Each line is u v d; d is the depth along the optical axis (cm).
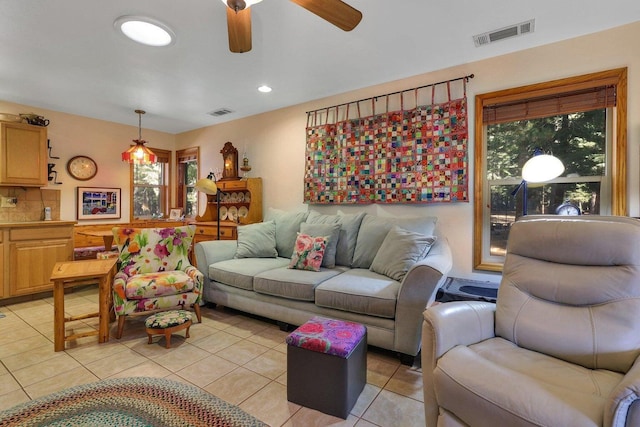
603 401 102
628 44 225
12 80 318
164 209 546
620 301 134
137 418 154
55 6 200
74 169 438
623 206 226
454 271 291
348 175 348
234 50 185
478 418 109
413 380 194
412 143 308
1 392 176
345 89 346
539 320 146
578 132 250
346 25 167
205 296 319
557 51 247
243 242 341
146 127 512
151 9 203
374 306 213
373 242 288
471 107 282
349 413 162
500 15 211
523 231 170
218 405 167
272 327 275
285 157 407
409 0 194
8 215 380
